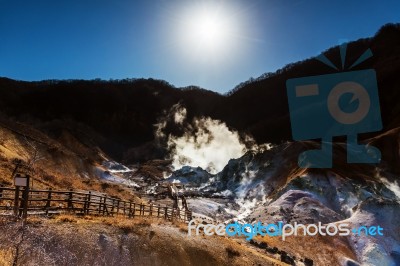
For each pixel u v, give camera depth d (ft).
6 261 48.37
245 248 105.19
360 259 151.94
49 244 55.88
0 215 55.36
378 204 176.65
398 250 154.81
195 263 74.02
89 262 58.34
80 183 162.09
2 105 615.98
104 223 70.54
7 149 153.28
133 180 347.36
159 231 77.71
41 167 142.82
